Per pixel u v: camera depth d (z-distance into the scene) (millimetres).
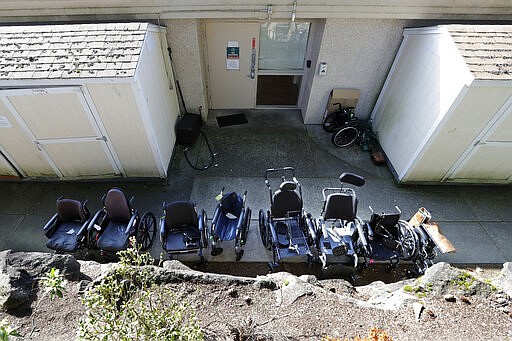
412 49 5605
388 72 6418
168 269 3566
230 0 5293
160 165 5617
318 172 6211
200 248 4227
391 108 6293
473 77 4191
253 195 5699
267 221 4590
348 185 5969
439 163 5484
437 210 5508
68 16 5387
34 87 4375
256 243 4895
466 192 5855
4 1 5105
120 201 4375
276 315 3193
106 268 3666
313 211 5430
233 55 6688
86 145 5234
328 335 2969
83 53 4484
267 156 6520
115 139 5152
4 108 4586
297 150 6695
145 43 4742
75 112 4734
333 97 6715
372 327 3059
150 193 5699
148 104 4898
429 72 5098
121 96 4531
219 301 3309
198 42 5938
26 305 3184
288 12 5465
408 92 5707
